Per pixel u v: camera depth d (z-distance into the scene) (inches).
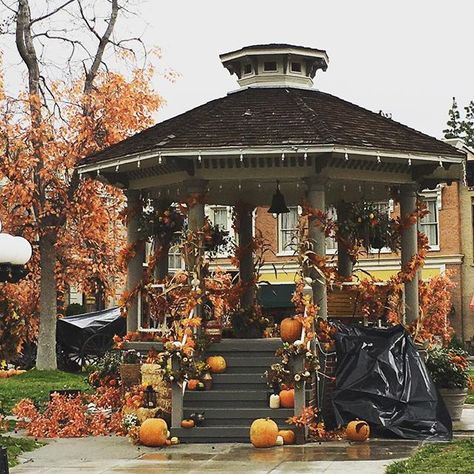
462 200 1626.5
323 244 578.2
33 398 813.2
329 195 680.4
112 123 1057.5
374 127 606.9
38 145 1040.8
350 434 529.0
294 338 557.0
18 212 1072.2
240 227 700.7
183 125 596.7
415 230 633.0
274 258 1392.7
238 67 677.9
